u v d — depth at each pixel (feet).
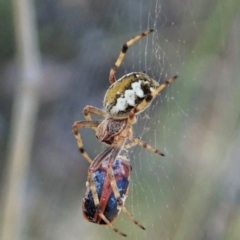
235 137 0.51
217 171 0.51
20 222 0.52
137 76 0.46
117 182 0.46
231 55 0.51
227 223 0.50
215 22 0.51
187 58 0.52
